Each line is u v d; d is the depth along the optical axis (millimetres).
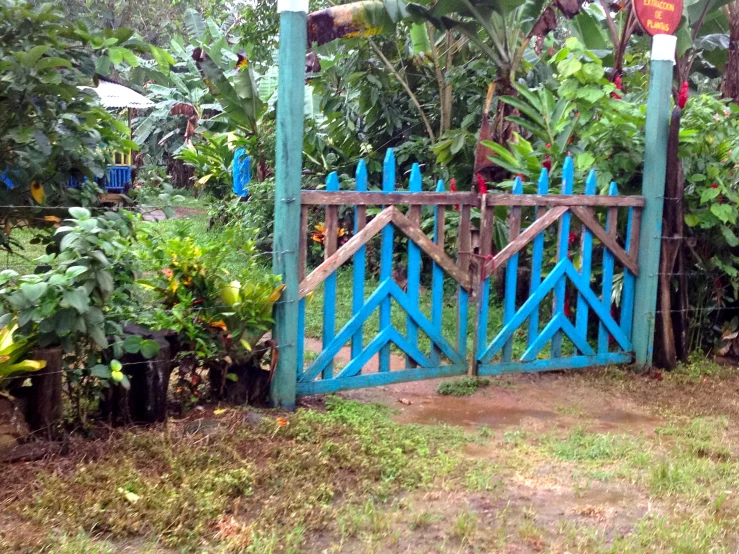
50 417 3738
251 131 11031
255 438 4117
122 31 4379
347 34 6891
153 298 4672
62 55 4215
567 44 6254
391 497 3639
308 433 4250
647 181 6043
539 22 7672
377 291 5043
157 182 8125
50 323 3605
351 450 4078
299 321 4781
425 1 7109
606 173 6145
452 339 7012
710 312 6914
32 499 3230
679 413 5203
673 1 5914
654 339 6285
